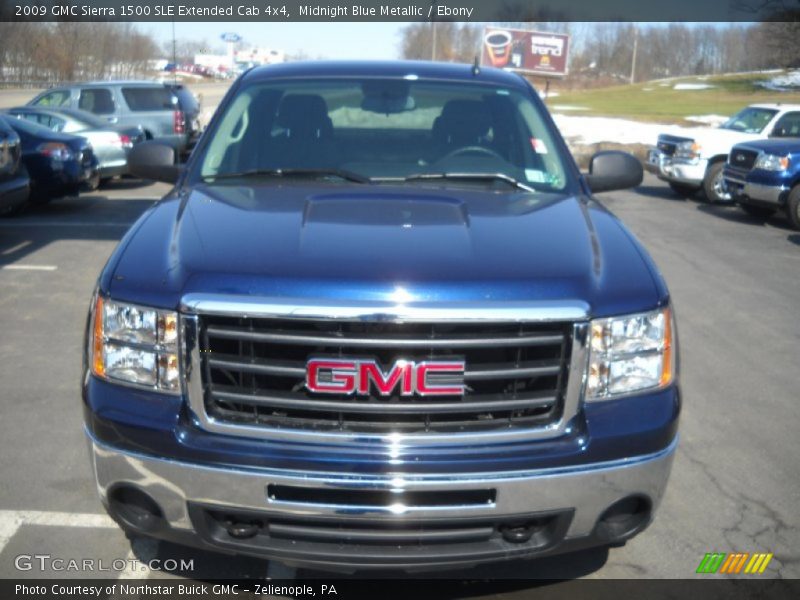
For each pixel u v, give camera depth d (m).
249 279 2.58
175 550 3.37
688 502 3.85
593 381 2.62
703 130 14.24
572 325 2.57
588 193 3.80
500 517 2.57
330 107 4.07
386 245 2.78
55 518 3.57
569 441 2.59
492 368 2.54
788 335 6.50
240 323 2.55
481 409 2.54
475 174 3.76
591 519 2.65
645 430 2.63
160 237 2.96
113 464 2.67
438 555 2.60
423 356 2.51
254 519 2.63
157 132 15.90
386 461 2.51
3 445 4.25
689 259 9.27
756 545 3.50
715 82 56.81
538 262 2.72
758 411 4.96
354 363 2.50
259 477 2.52
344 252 2.71
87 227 10.20
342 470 2.51
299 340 2.50
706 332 6.53
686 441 4.52
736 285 8.08
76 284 7.42
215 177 3.77
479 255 2.74
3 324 6.27
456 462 2.51
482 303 2.52
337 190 3.46
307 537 2.62
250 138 3.95
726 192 13.23
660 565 3.34
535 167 3.86
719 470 4.18
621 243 3.03
